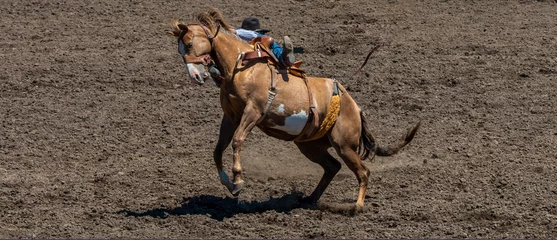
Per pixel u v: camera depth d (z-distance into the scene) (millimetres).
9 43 27406
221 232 14734
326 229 14922
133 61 25828
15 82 23984
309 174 18328
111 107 22250
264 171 18406
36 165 18297
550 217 15602
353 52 26625
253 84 14953
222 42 15180
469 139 20250
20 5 31469
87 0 32094
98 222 15086
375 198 16750
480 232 14852
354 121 15938
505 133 20656
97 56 26234
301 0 31969
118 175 17734
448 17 30281
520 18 30188
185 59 14953
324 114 15602
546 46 27219
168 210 15836
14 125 20812
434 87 23969
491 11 31047
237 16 29688
